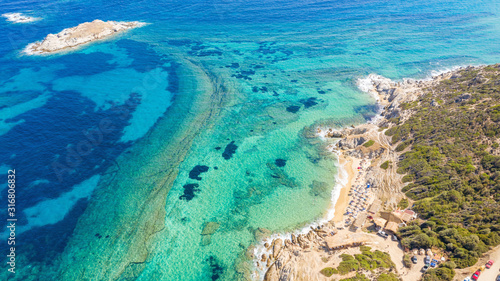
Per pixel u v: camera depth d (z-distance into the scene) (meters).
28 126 72.81
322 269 41.06
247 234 49.00
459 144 53.44
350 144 66.81
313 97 87.19
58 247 47.19
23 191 56.12
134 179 59.94
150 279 42.81
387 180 55.16
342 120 76.81
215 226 50.47
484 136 52.38
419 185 50.88
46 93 86.69
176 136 72.19
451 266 37.00
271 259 44.88
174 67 103.88
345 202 53.88
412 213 47.03
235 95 88.56
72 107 80.88
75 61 106.12
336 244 44.59
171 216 52.25
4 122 73.88
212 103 84.94
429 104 69.88
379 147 63.06
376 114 78.75
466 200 45.06
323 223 50.25
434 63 103.56
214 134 72.81
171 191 57.22
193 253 46.25
